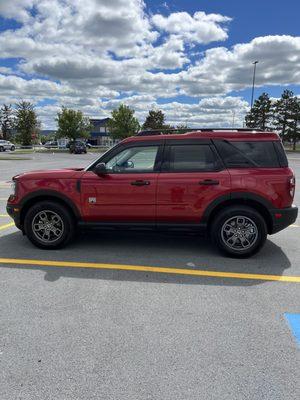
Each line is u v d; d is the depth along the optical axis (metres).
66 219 5.89
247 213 5.50
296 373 2.88
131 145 5.81
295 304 4.08
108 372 2.87
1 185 14.53
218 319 3.72
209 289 4.48
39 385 2.72
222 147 5.61
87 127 71.00
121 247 6.20
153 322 3.64
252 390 2.68
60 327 3.54
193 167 5.63
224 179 5.50
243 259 5.62
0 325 3.57
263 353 3.14
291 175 5.51
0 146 57.31
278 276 4.93
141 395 2.62
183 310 3.91
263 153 5.57
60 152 54.72
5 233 7.10
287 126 64.31
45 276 4.86
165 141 5.73
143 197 5.64
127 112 67.06
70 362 2.99
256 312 3.88
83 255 5.75
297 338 3.38
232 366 2.96
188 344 3.26
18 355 3.09
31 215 5.94
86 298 4.19
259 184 5.45
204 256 5.75
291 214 5.54
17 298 4.18
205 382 2.76
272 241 6.68
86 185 5.75
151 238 6.77
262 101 65.25
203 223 5.63
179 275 4.94
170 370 2.90
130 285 4.58
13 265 5.29
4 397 2.60
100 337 3.36
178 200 5.58
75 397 2.60
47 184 5.83
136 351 3.15
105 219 5.81
